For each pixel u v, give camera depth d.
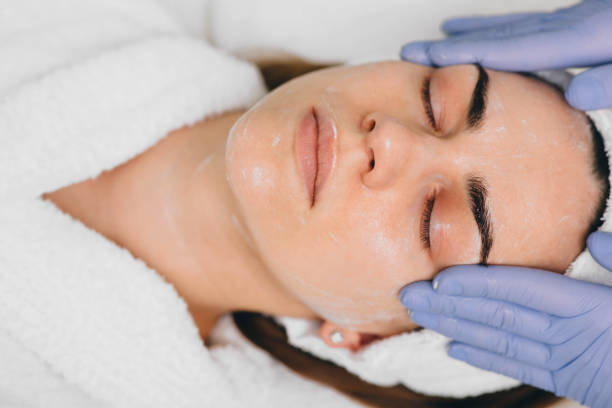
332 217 0.76
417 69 0.90
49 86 0.92
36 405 0.85
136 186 0.98
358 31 1.25
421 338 0.91
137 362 0.88
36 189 0.89
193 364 0.92
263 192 0.78
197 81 1.04
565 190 0.78
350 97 0.82
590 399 0.85
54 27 1.04
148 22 1.18
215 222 0.95
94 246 0.90
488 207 0.76
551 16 0.99
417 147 0.75
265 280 0.98
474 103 0.80
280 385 1.04
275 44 1.28
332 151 0.76
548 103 0.83
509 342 0.86
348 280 0.82
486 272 0.78
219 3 1.29
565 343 0.83
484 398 1.00
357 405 1.07
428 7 1.21
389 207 0.76
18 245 0.84
